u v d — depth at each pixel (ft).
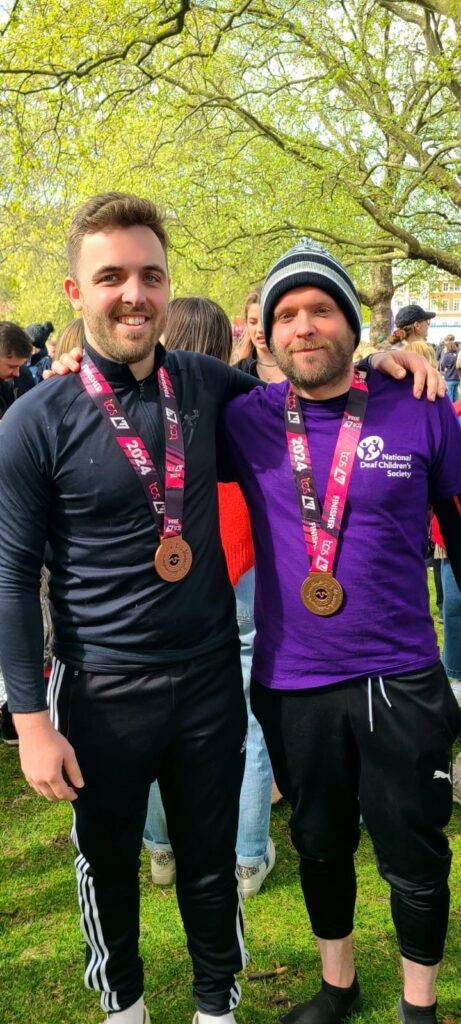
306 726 5.93
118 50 31.58
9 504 5.40
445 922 6.12
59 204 36.42
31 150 33.78
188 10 30.89
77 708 5.71
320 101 37.06
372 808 5.96
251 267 45.27
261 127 37.91
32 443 5.35
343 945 6.59
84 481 5.43
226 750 6.03
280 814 10.37
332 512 5.69
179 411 5.84
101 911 6.14
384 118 35.96
